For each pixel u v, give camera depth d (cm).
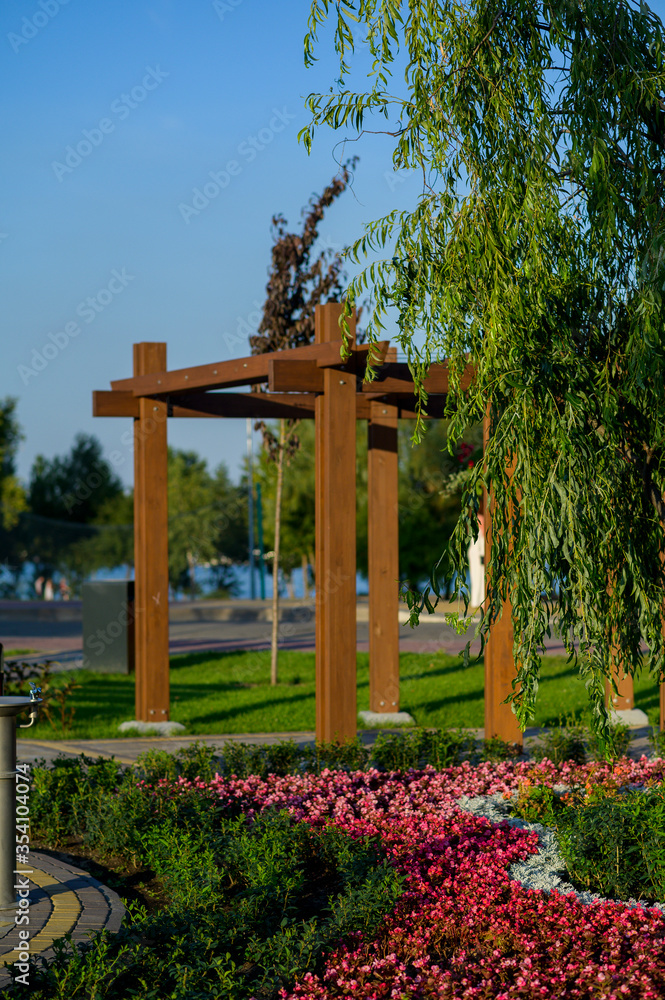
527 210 455
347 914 449
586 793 659
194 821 602
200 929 446
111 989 387
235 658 1670
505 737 868
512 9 481
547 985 390
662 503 491
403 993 383
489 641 876
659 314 433
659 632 469
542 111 471
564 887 510
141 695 1038
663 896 486
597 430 467
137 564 1032
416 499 2842
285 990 396
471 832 587
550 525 436
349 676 816
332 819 607
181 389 930
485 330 461
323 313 807
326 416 809
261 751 781
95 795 644
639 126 466
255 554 3678
